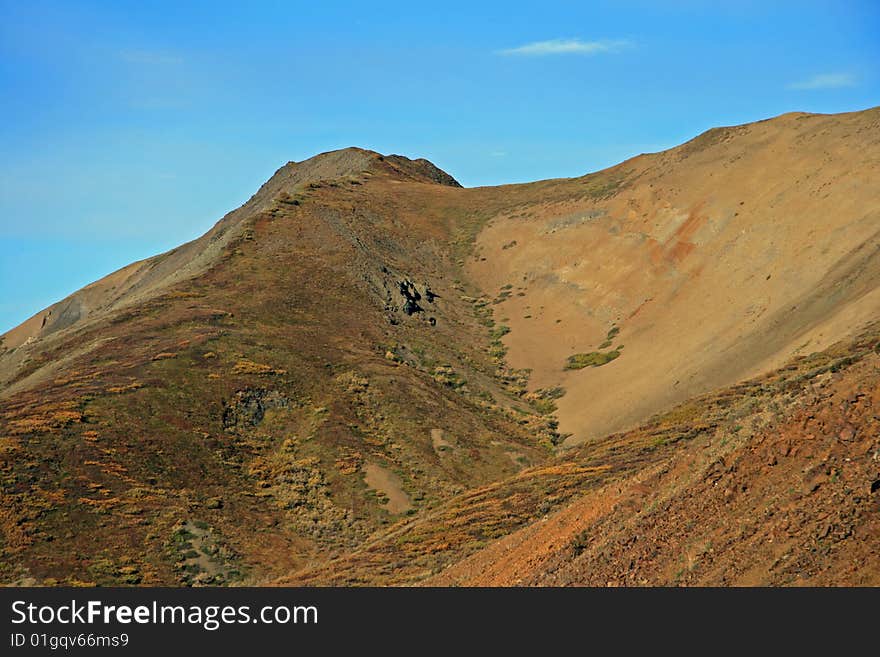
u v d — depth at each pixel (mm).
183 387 62844
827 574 16156
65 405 57062
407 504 55406
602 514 24859
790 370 51000
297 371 69125
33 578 40594
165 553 44875
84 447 52438
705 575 18125
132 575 42500
